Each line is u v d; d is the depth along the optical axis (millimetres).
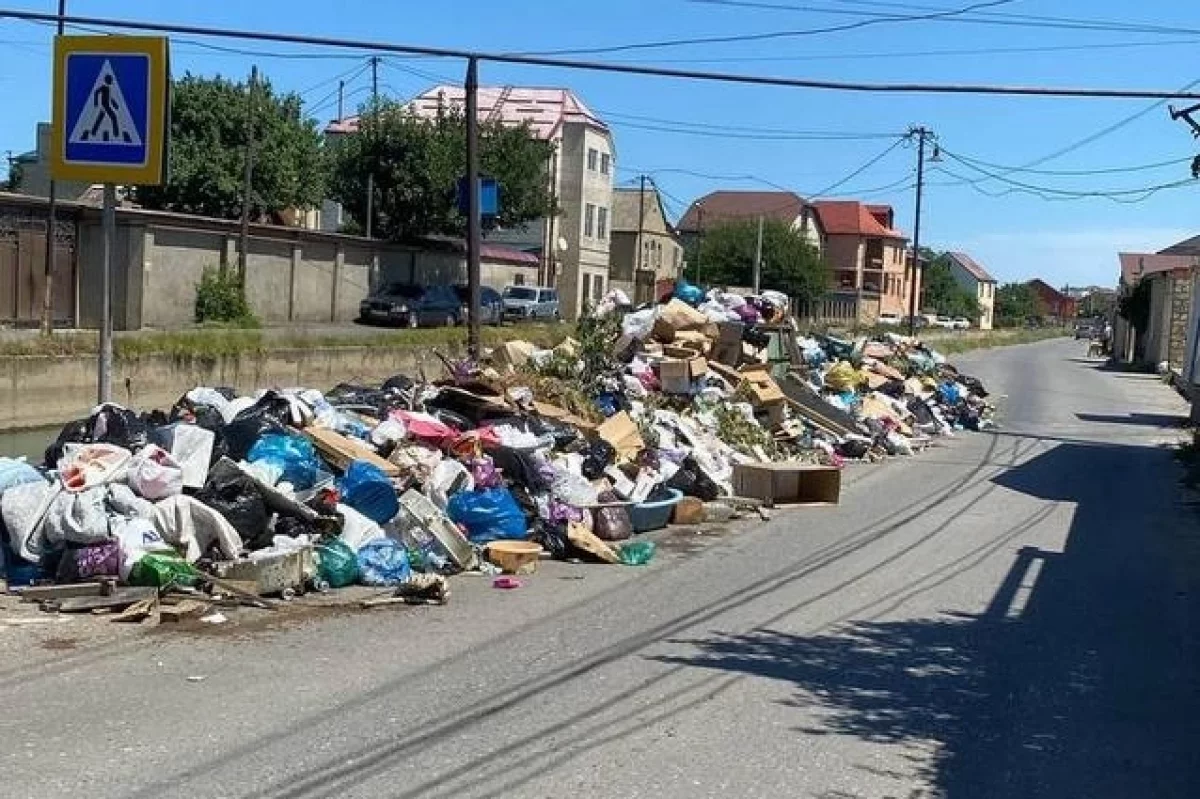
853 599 9477
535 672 6926
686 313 21281
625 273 82688
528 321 51125
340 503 9656
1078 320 187125
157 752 5297
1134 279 77188
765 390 19984
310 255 43281
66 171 8711
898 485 17250
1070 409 33000
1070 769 5602
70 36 8609
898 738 5969
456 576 9789
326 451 10484
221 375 28219
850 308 99062
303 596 8648
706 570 10539
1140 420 30031
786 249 83000
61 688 6191
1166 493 16953
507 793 4961
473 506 10750
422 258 50344
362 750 5438
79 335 25875
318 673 6688
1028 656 7809
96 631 7309
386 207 52156
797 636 8141
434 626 7984
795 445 19625
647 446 14539
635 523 12461
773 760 5535
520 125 54531
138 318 34094
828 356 27375
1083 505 15602
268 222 51438
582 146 69125
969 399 28891
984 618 8953
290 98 50875
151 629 7430
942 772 5488
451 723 5895
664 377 18625
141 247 34125
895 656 7680
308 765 5211
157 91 8516
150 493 8531
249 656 6973
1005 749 5871
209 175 47375
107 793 4793
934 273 133250
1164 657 7898
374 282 47031
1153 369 55156
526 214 54125
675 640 7871
